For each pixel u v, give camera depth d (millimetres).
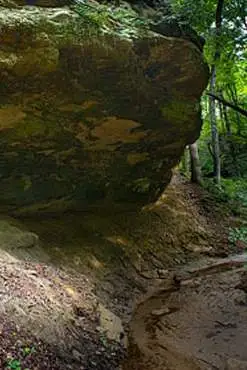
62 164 9391
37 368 4973
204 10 10094
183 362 6418
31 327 5598
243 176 18734
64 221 10359
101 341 6484
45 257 8406
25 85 7312
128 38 7617
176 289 9781
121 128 9047
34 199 9391
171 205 13633
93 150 9539
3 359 4742
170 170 12039
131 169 10672
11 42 6781
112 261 9922
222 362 6465
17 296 6031
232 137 17578
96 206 11078
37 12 7098
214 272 10844
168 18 8398
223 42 10422
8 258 7191
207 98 18484
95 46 7312
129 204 11812
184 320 8062
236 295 9234
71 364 5484
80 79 7605
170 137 9914
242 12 10484
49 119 8180
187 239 12711
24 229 8852
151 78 8242
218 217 14594
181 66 8266
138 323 7832
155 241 11773
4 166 8617
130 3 9016
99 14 7500
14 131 8078
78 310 6918
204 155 20125
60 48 7090
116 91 8109
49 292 6773
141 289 9617
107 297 8461
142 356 6504
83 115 8375
